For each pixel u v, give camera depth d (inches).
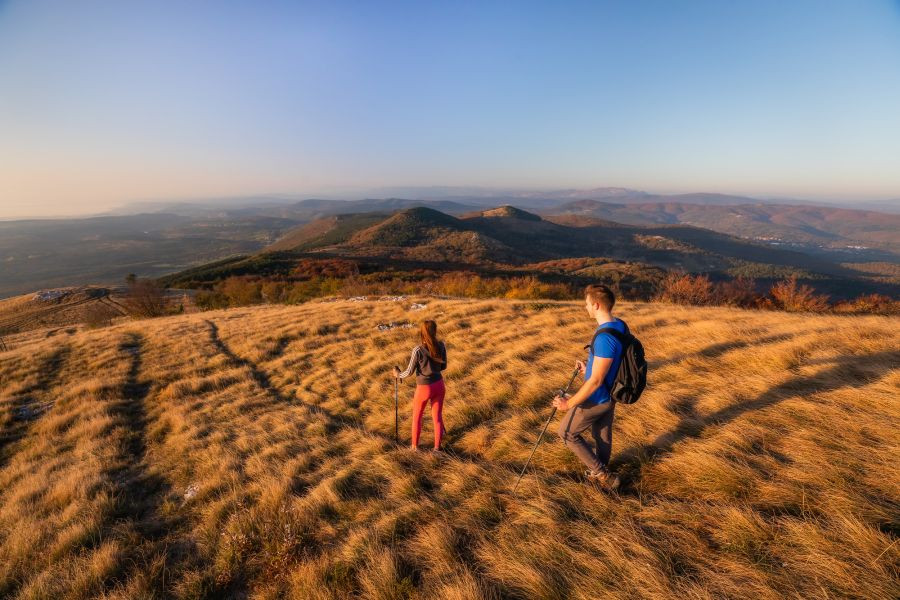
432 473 193.6
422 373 211.3
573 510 144.8
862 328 288.8
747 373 236.2
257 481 216.8
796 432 160.7
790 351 248.8
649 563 112.3
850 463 135.3
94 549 173.2
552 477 167.5
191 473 248.8
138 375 494.9
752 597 97.4
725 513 125.2
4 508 225.0
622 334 133.0
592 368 134.0
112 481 247.9
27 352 633.6
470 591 114.7
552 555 123.9
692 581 105.7
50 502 223.0
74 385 462.6
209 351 577.0
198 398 396.2
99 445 303.7
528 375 299.1
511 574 121.0
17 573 168.2
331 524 168.7
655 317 441.1
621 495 149.2
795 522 115.0
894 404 165.9
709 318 421.1
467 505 160.7
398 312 681.0
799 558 105.5
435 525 149.0
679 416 195.6
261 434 284.5
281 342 588.1
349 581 134.2
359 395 343.0
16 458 303.6
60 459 285.7
